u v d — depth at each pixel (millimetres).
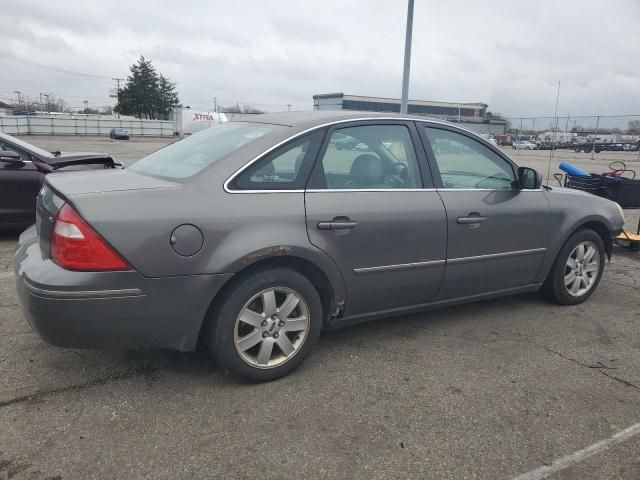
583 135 33375
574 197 4598
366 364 3480
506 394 3152
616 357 3707
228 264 2887
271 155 3154
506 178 4215
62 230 2680
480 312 4520
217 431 2691
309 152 3281
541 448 2646
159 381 3158
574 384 3299
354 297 3451
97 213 2672
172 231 2781
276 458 2504
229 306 2969
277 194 3104
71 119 66062
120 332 2775
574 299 4723
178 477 2355
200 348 3586
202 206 2883
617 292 5199
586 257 4742
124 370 3271
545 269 4461
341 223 3256
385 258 3480
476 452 2600
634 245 6875
